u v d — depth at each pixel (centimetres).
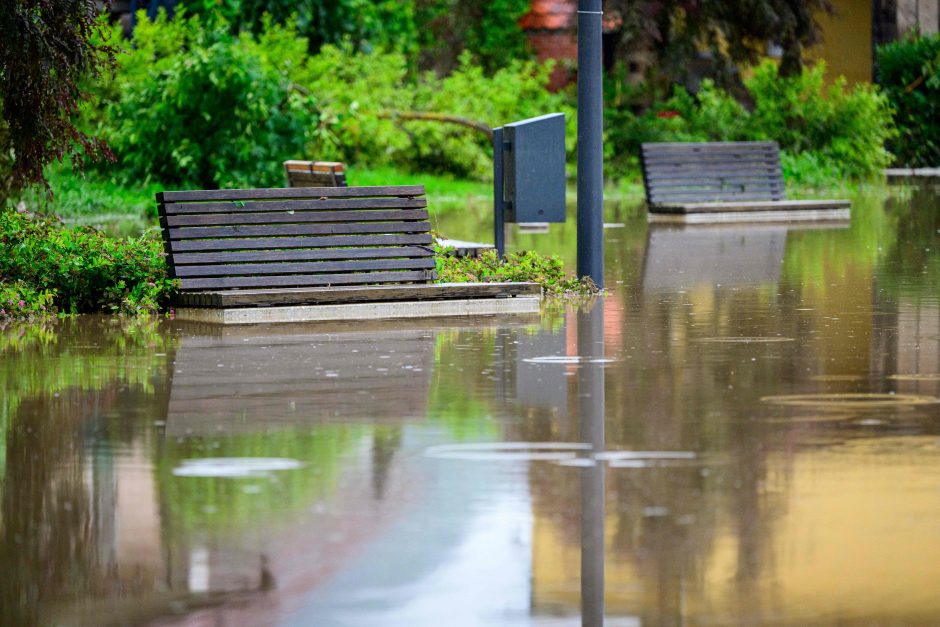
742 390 1878
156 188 5847
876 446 1551
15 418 1711
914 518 1280
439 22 9319
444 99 7544
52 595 1104
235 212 2727
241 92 5766
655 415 1717
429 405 1783
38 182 2962
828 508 1311
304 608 1077
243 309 2608
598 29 3038
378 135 6925
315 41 7525
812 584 1120
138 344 2309
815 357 2152
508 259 3177
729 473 1438
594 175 3055
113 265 2773
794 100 7844
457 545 1214
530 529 1254
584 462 1484
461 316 2678
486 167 7494
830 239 4428
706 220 5328
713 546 1208
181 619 1057
